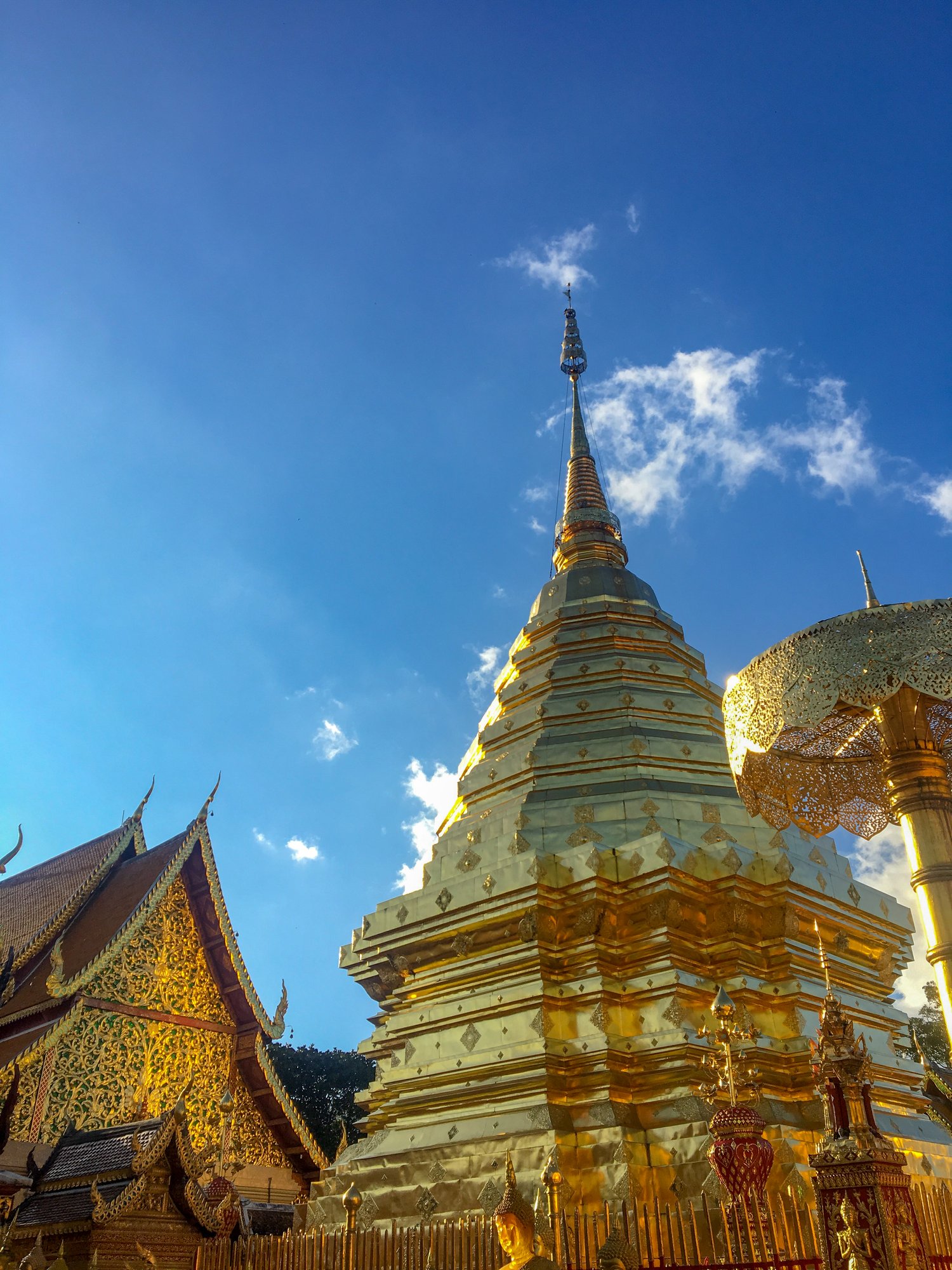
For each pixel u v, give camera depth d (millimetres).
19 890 31328
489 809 19438
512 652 24547
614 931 16125
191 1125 23906
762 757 10664
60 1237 14742
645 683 21062
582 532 26641
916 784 7664
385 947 18031
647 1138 14047
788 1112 14414
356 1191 12805
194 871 26531
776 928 16062
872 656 7848
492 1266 10836
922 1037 34438
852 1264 7105
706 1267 8680
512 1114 14781
